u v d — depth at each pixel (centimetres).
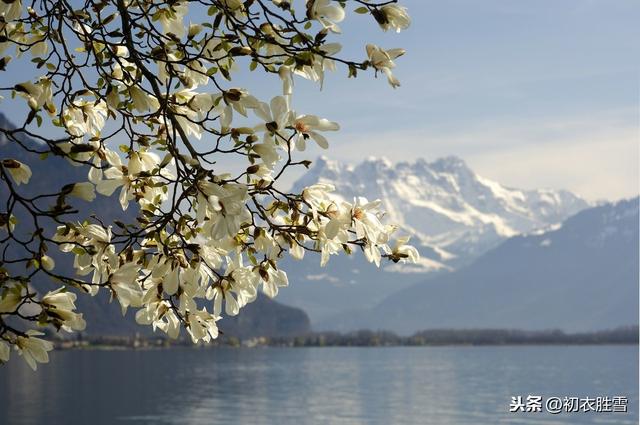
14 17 353
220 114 327
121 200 362
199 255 345
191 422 8731
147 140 374
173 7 369
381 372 17625
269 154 325
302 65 323
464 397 11950
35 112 331
